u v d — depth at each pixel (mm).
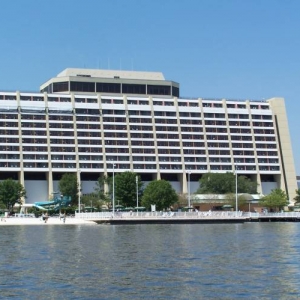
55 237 105250
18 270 57688
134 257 69375
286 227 144500
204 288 48031
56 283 50219
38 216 196625
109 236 107625
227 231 124500
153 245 86438
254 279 52219
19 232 123188
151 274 55062
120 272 56344
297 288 47969
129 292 46406
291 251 76750
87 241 94750
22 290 47125
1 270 57688
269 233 116875
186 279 52219
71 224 166750
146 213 169000
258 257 69250
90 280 51719
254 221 180250
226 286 48875
